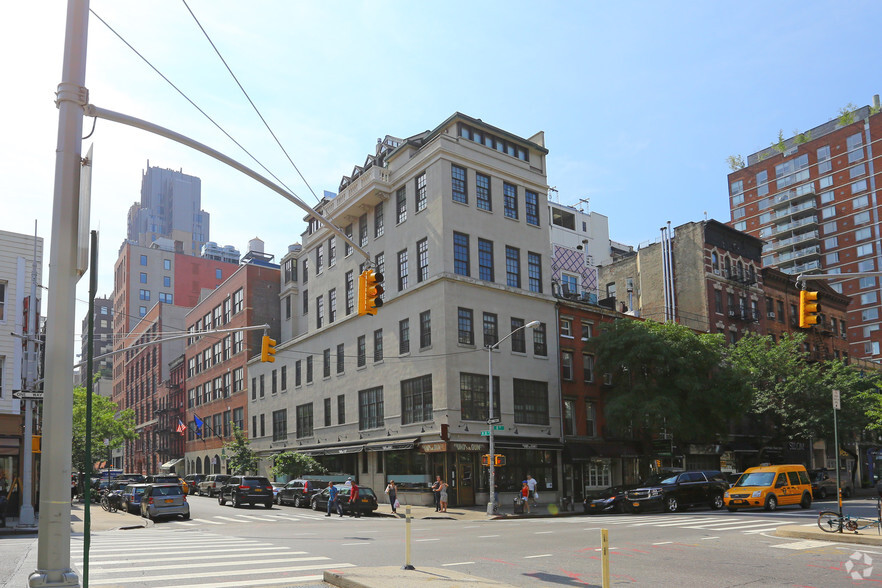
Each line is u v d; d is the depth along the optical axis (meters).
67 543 7.91
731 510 30.89
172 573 13.19
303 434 53.06
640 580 12.72
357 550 17.23
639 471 46.72
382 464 43.09
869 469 68.25
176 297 125.12
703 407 42.41
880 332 91.94
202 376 74.25
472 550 17.20
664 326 43.56
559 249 59.12
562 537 20.44
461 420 38.31
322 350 51.53
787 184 105.69
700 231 57.72
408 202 43.69
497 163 44.16
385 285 44.88
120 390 115.00
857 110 101.62
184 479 59.41
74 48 8.78
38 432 32.75
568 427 43.91
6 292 32.94
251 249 94.56
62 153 8.49
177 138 11.50
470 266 41.03
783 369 50.56
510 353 41.66
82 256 8.46
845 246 97.38
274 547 18.05
